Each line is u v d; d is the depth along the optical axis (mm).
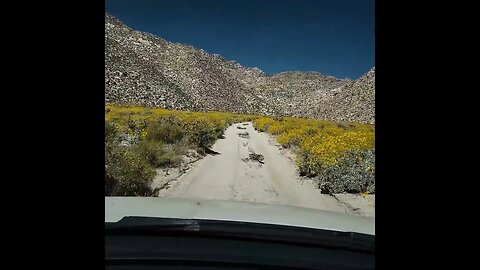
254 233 2186
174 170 11875
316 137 19812
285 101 187625
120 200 3068
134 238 2059
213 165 13547
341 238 2209
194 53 161625
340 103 144750
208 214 2701
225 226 2262
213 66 167000
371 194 9578
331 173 10844
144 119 24953
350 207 8547
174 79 135125
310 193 9891
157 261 1788
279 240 2119
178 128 18188
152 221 2295
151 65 120125
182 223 2266
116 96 79188
